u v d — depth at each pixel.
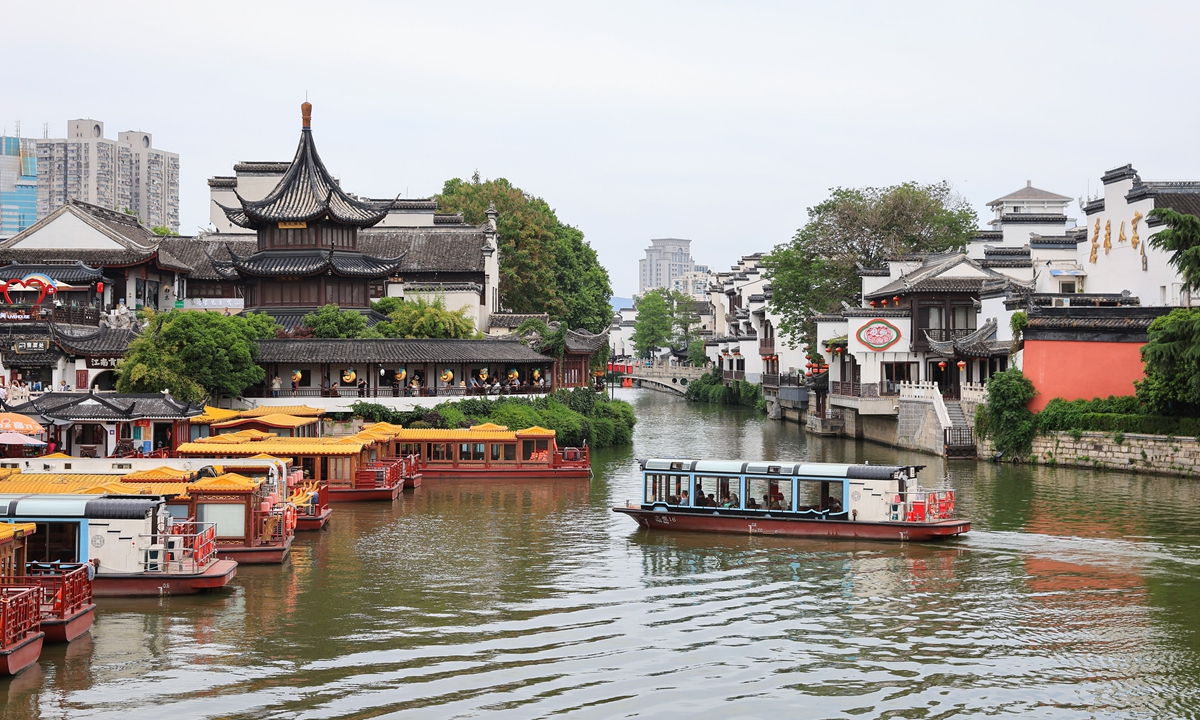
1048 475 63.69
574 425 81.12
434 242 106.50
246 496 42.03
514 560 43.09
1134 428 64.25
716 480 49.44
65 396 60.50
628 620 34.66
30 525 32.75
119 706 27.09
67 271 80.38
